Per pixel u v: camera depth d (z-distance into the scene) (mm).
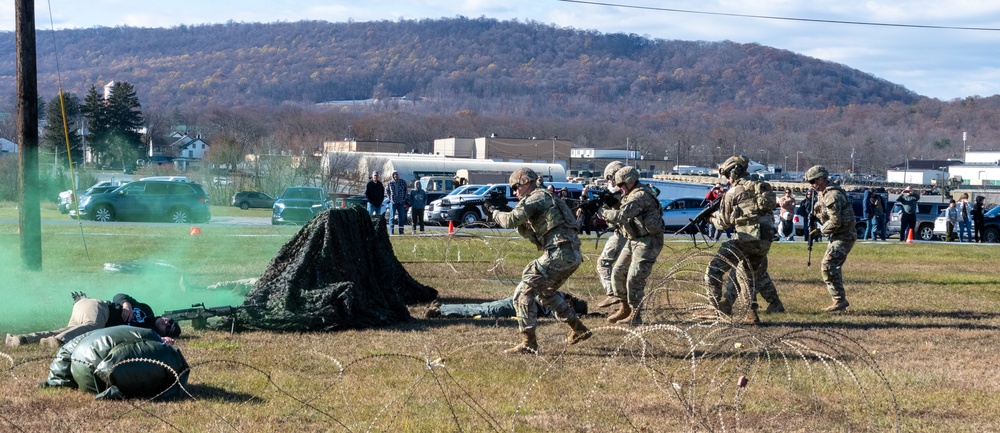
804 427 6172
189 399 6402
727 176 10844
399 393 6781
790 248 24234
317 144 93188
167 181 33031
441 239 23625
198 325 9188
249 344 8539
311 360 7840
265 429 5797
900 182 108750
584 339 8617
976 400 6980
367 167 61250
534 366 7602
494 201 8609
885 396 7016
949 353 8805
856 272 17812
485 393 6863
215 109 162375
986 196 61062
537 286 8320
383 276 10656
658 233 9836
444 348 8500
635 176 9891
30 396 6348
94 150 88562
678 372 7570
